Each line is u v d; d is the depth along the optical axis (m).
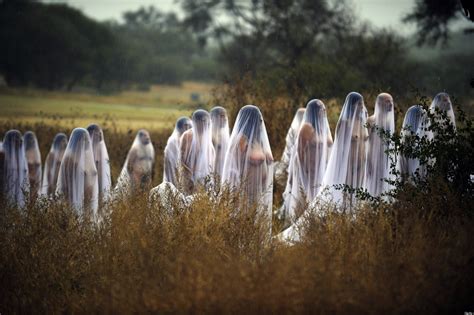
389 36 64.50
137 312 15.90
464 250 16.72
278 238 19.45
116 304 16.23
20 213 22.11
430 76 64.69
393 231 18.66
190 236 18.81
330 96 49.72
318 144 27.33
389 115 26.73
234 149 23.75
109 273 18.12
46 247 19.75
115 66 105.19
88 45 105.75
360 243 17.44
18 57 100.69
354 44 64.50
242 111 24.03
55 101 93.06
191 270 16.09
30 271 18.91
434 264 16.12
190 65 104.81
